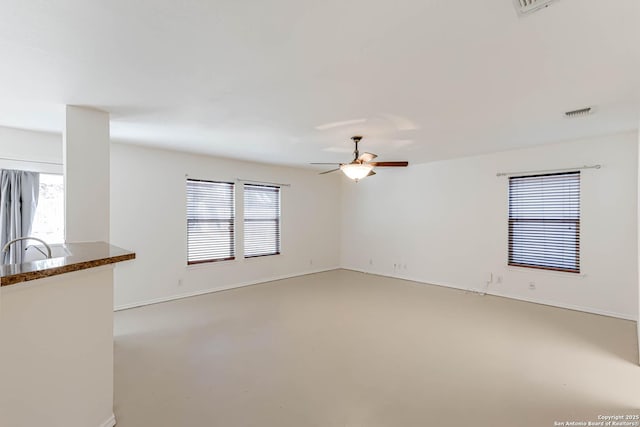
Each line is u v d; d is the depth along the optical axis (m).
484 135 3.91
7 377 1.32
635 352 2.98
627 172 3.85
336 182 7.50
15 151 3.57
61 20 1.55
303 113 3.03
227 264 5.54
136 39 1.74
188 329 3.58
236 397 2.25
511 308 4.36
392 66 2.06
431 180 5.87
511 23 1.58
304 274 6.82
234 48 1.83
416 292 5.27
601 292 4.05
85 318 1.75
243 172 5.75
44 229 3.76
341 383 2.45
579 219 4.21
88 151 2.88
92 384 1.80
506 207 4.89
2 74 2.17
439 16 1.52
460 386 2.40
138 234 4.52
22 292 1.38
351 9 1.46
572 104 2.79
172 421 1.98
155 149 4.68
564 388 2.37
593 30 1.65
